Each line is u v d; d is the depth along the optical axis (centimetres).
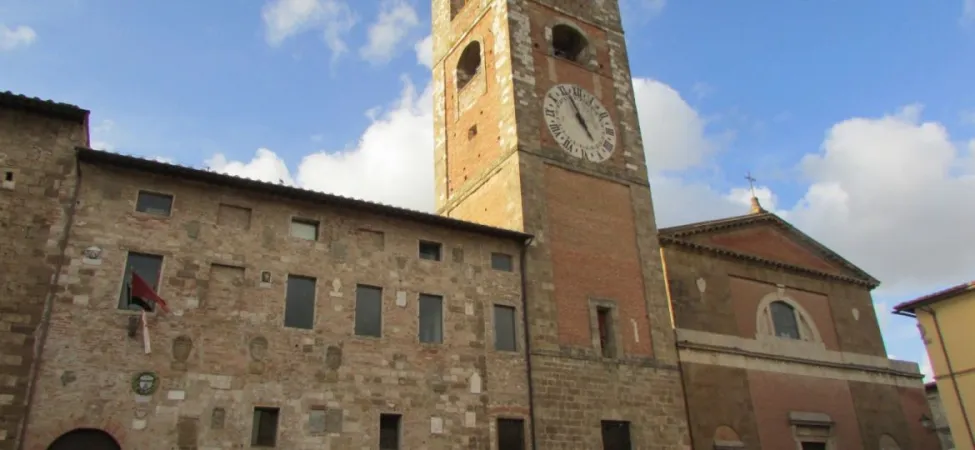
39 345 2094
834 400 3791
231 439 2259
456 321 2809
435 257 2902
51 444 2027
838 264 4344
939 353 3528
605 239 3428
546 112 3606
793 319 3941
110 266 2277
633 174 3734
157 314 2289
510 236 3069
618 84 4012
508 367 2847
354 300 2634
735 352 3531
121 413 2138
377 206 2762
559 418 2864
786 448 3466
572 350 3034
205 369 2297
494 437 2697
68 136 2358
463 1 4531
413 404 2591
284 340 2453
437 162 4125
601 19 4194
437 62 4431
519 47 3719
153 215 2406
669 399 3200
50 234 2222
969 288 3409
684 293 3534
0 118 2295
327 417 2423
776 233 4159
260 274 2502
